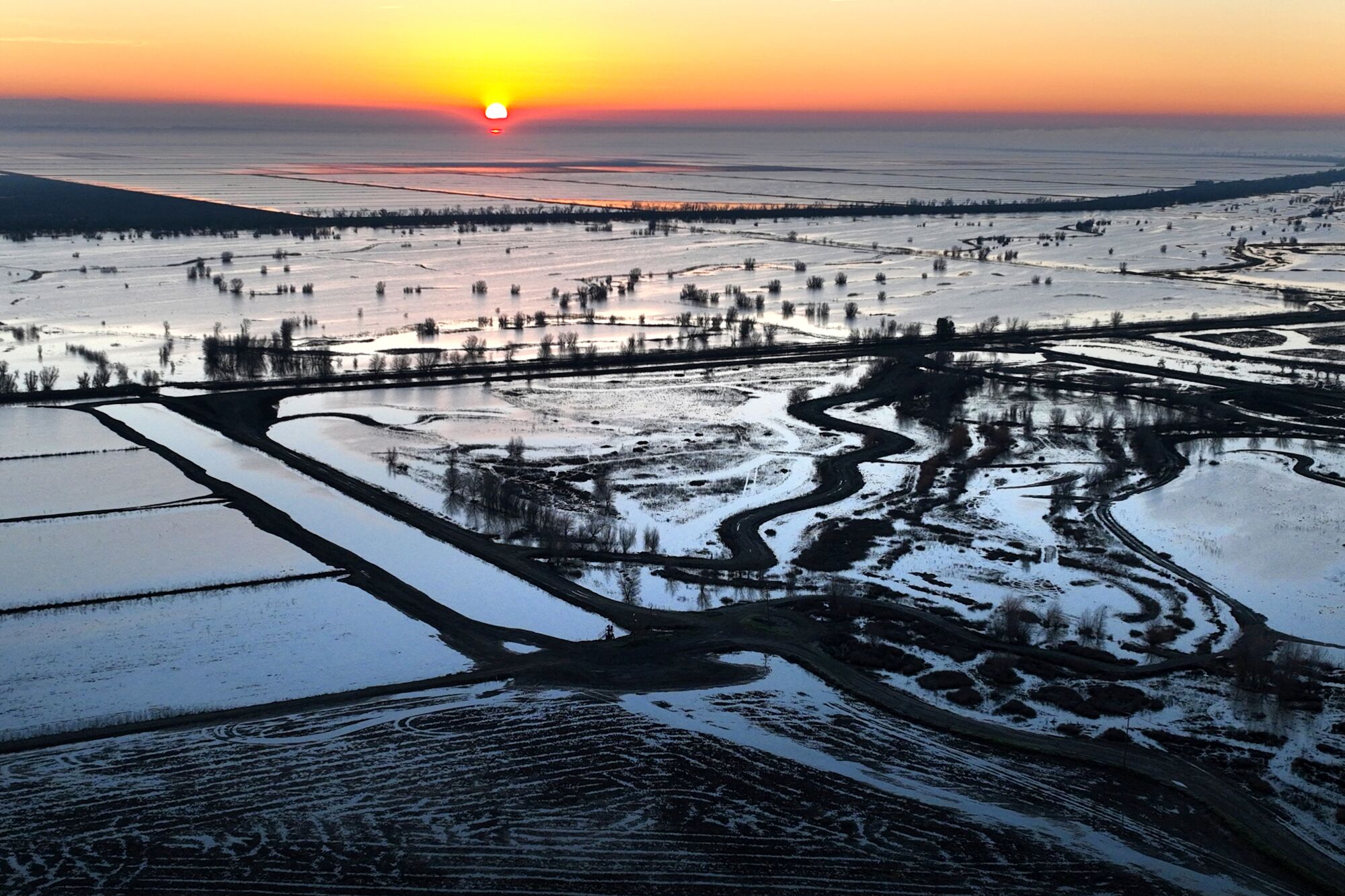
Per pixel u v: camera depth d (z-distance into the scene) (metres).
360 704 81.94
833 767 75.19
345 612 97.25
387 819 68.25
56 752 74.88
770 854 65.94
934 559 112.00
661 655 91.12
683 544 114.88
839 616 98.75
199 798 69.88
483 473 130.62
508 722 79.69
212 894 61.59
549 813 69.19
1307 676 87.38
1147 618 98.69
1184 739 78.81
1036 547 115.12
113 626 93.19
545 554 110.88
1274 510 124.81
